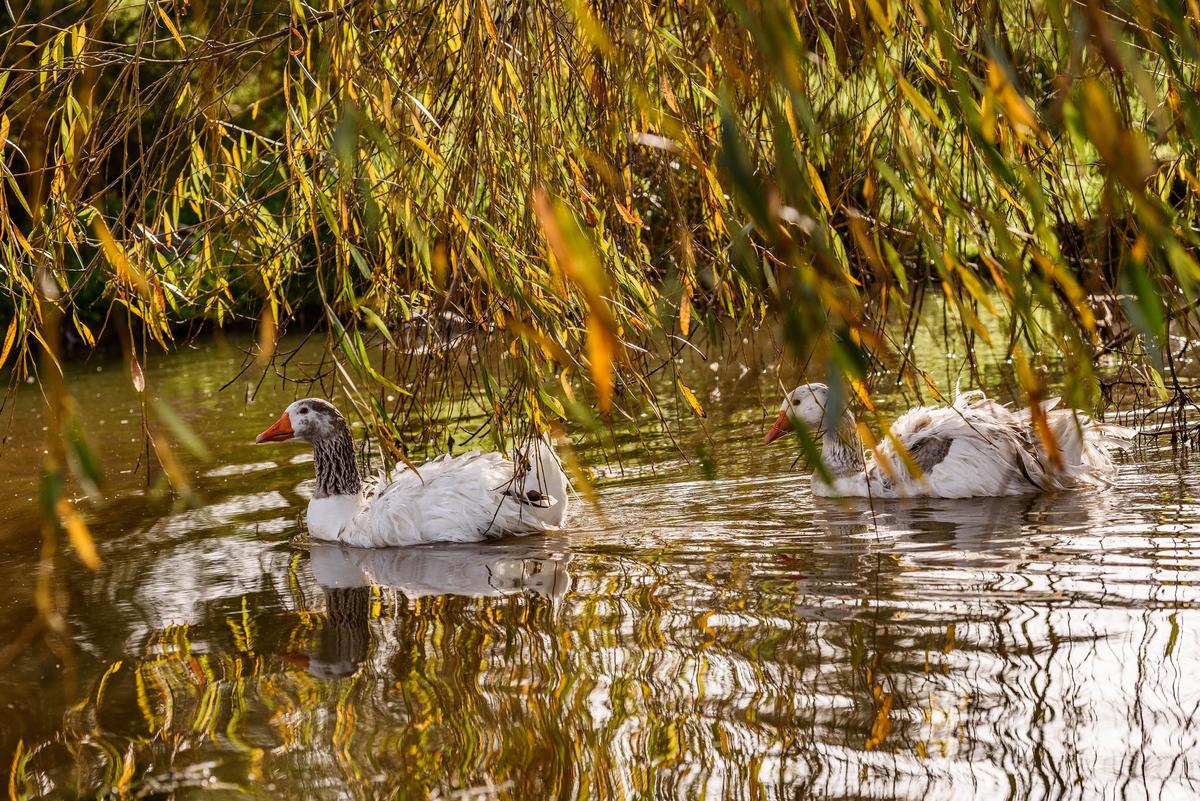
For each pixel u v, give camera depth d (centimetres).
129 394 2786
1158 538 1159
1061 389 1988
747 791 678
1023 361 605
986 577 1067
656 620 1005
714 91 878
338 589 1162
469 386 917
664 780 698
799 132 732
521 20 788
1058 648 871
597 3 813
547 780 706
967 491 1418
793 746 734
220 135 870
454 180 783
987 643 893
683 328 863
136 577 1241
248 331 3809
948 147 878
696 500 1479
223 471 1855
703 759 721
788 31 589
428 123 829
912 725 753
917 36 735
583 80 821
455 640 980
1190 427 1611
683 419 1992
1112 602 969
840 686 827
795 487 1520
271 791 710
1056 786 664
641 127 873
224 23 869
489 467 1400
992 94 604
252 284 903
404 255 899
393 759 748
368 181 820
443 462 1442
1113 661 839
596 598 1081
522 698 838
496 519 1349
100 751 782
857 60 848
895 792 666
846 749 726
